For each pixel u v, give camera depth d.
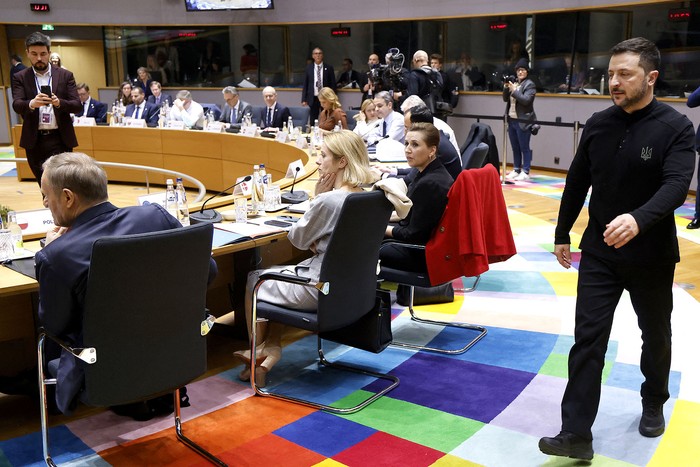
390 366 3.49
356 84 11.75
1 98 12.80
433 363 3.52
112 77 13.09
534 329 3.97
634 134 2.37
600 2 8.98
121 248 2.12
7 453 2.66
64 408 2.31
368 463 2.57
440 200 3.43
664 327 2.55
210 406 3.06
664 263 2.43
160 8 12.75
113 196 8.68
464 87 10.79
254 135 8.18
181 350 2.41
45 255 2.24
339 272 2.86
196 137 8.82
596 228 2.51
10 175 10.14
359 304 3.04
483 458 2.60
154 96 10.47
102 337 2.21
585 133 2.52
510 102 8.95
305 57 12.31
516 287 4.73
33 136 5.88
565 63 9.59
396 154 5.83
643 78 2.30
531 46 9.93
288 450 2.67
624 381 3.23
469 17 10.47
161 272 2.24
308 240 3.04
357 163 3.16
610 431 2.79
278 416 2.96
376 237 2.96
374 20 11.45
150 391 2.35
